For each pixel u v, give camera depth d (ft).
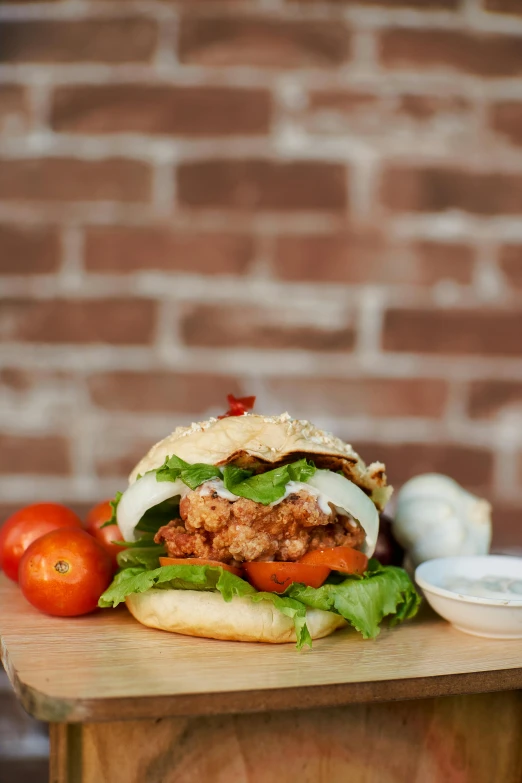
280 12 5.82
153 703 4.19
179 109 5.81
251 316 5.84
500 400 5.89
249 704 4.31
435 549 5.05
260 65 5.82
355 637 4.68
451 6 5.86
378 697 4.39
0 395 5.79
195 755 4.44
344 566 4.64
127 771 4.41
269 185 5.83
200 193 5.82
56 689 4.23
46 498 5.82
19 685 4.34
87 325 5.81
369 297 5.86
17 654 4.50
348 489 4.64
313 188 5.84
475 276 5.89
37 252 5.79
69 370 5.81
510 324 5.89
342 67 5.84
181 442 4.67
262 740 4.46
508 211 5.89
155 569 4.65
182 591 4.61
